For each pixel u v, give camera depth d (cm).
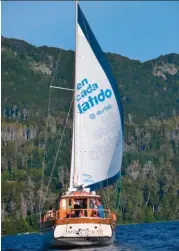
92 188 6525
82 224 5594
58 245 5688
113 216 6091
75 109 6581
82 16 6681
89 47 6662
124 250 5653
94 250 5594
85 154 6519
